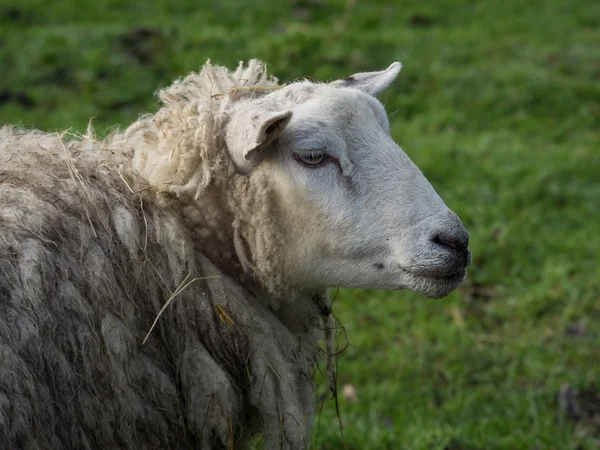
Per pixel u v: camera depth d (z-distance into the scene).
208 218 5.25
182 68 15.98
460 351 9.41
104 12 18.83
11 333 4.48
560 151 14.37
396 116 15.60
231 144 5.10
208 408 5.05
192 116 5.26
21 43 16.39
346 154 5.20
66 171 5.05
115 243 4.93
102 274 4.79
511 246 11.51
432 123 15.34
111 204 5.00
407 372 9.08
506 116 15.91
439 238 5.17
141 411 4.87
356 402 8.59
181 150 5.20
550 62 18.09
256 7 19.64
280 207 5.18
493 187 13.01
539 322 10.16
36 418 4.52
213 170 5.16
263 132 4.82
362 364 9.17
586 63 18.08
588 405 8.77
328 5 20.28
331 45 17.25
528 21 20.73
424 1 21.47
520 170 13.39
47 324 4.60
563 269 11.01
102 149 5.32
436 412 8.48
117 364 4.78
